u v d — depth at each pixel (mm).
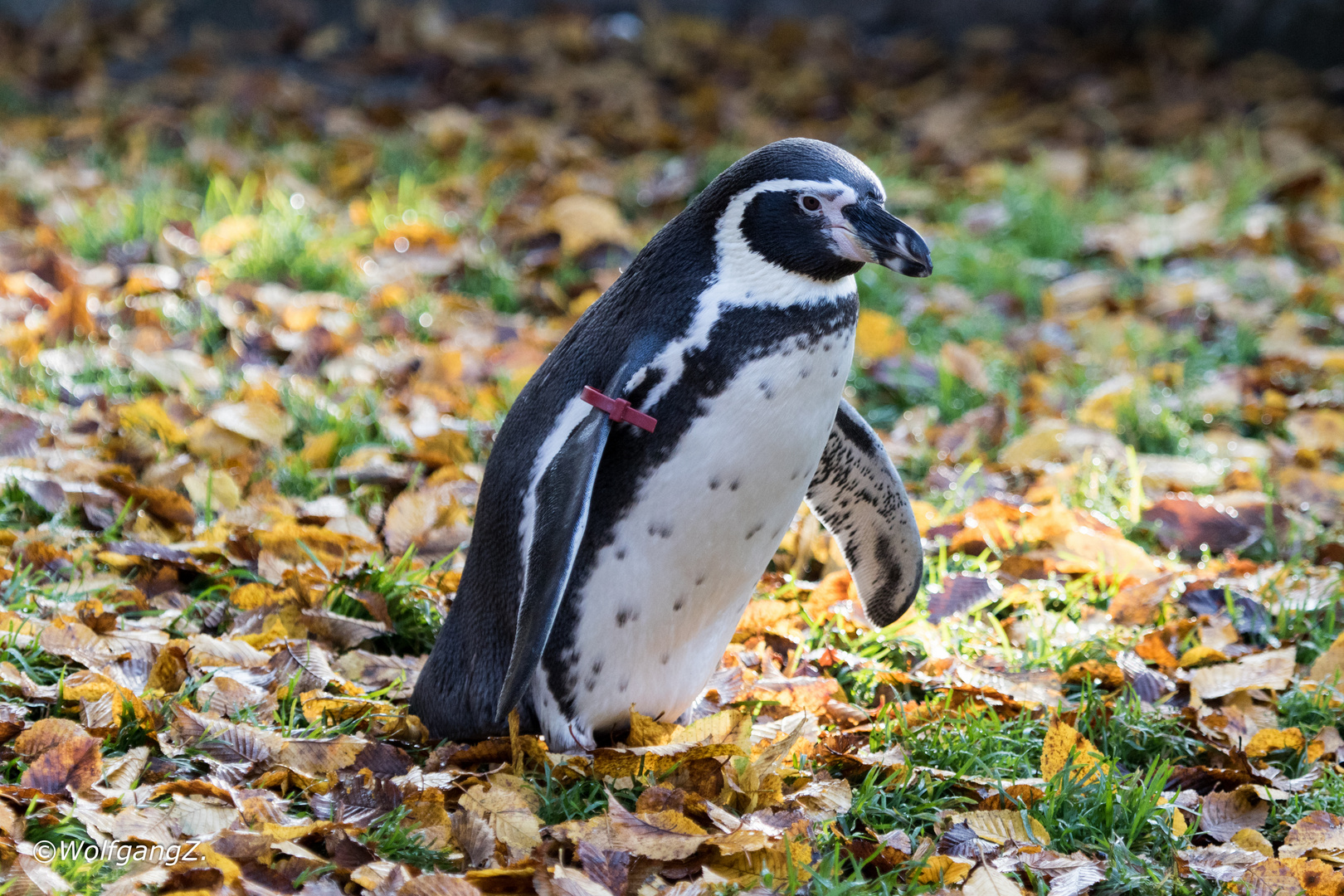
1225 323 11453
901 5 21594
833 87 18984
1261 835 5359
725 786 5254
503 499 5301
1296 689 6543
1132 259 12875
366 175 14250
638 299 5125
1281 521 8188
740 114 17344
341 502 7812
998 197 14383
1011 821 5250
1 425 8094
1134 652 6773
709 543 5129
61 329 9969
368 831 4895
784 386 4953
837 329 5047
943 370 10180
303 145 15203
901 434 9461
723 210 5035
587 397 4980
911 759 5699
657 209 13617
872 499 5957
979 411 9609
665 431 4949
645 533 5062
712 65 19625
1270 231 13039
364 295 11172
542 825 5039
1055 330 11312
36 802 4840
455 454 8641
